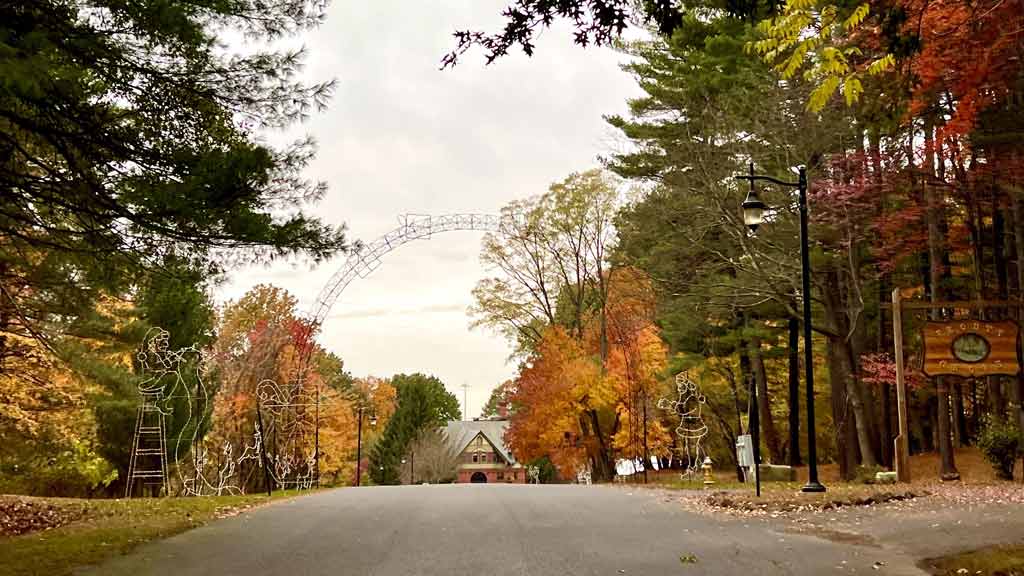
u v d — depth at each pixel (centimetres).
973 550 1002
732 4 875
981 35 1337
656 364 3647
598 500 1820
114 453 3309
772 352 3122
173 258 1355
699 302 2891
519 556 1048
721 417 3825
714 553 1047
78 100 1184
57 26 1136
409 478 7131
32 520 1559
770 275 2489
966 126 1598
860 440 2588
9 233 1306
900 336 2011
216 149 1277
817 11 1010
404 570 966
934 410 3406
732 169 2581
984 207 2512
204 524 1427
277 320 4166
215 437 3650
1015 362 1948
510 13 853
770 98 2506
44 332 2294
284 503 1878
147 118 1269
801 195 1848
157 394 2738
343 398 6122
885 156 2283
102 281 1410
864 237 2489
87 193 1215
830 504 1496
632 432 3675
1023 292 2173
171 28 1182
